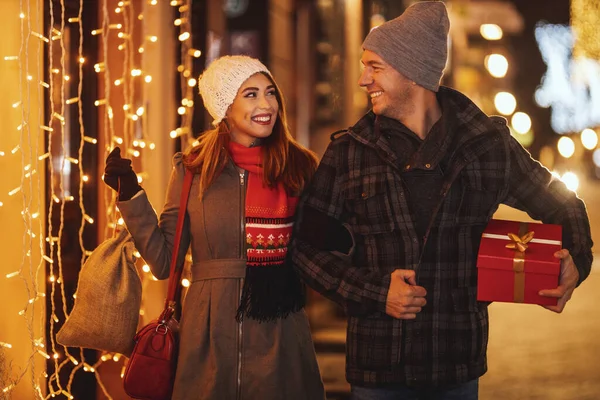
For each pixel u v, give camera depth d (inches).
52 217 216.1
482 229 150.8
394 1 701.9
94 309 162.4
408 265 148.2
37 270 191.9
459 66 1070.4
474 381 153.5
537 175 153.2
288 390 161.5
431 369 148.2
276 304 159.0
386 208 149.2
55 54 217.6
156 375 161.3
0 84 194.1
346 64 584.1
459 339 148.6
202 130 288.0
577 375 283.7
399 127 151.9
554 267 141.6
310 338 167.2
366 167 151.3
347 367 154.9
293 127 561.0
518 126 603.2
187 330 160.9
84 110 233.1
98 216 237.5
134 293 165.0
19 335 196.9
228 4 506.0
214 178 162.6
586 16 516.4
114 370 234.4
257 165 163.3
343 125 586.9
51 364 210.2
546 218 154.9
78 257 230.1
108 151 219.0
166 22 249.9
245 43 506.6
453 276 148.8
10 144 194.9
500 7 936.3
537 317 384.8
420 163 148.6
